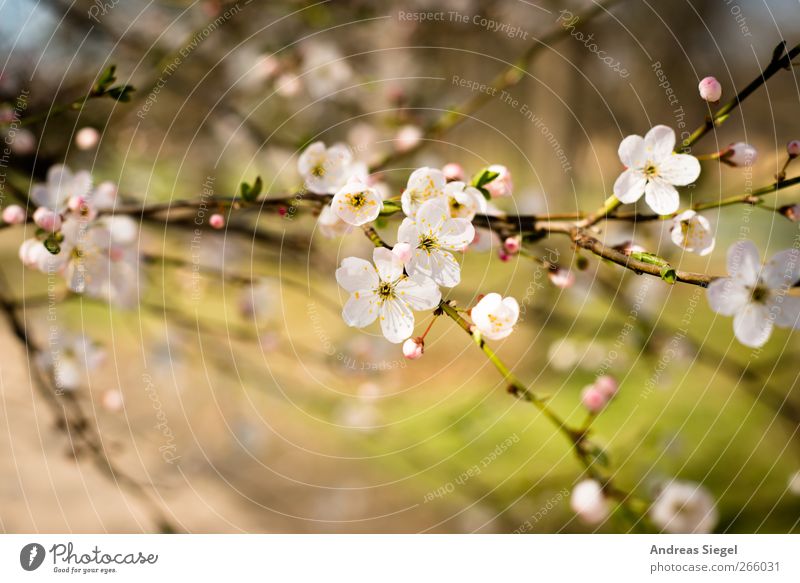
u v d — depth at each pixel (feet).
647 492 1.69
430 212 1.03
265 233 1.73
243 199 1.16
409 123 1.91
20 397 2.32
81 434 1.50
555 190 3.12
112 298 1.41
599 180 3.16
